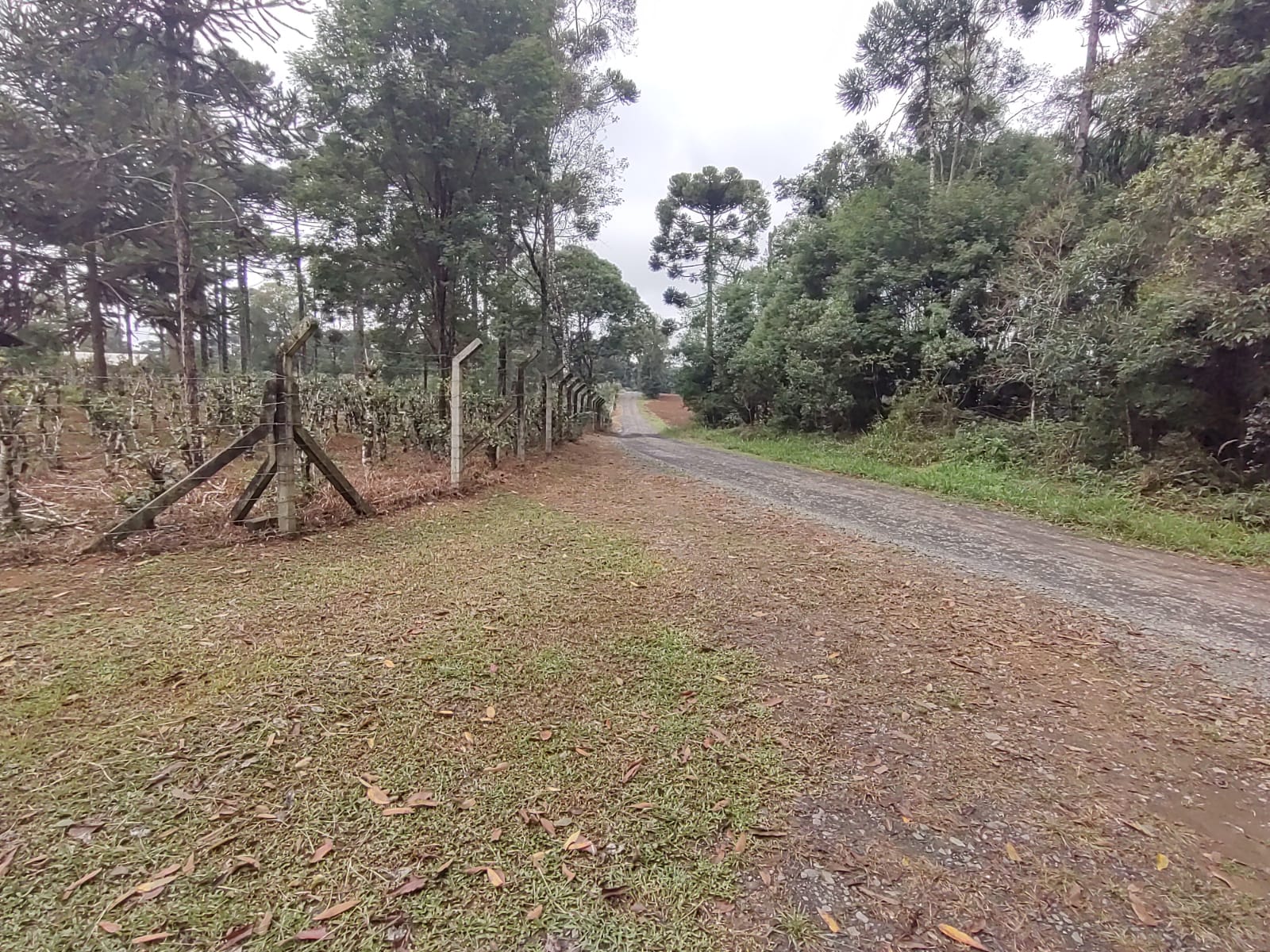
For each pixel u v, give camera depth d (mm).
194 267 14703
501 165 12164
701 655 3045
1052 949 1488
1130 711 2721
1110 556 5578
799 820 1909
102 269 15023
